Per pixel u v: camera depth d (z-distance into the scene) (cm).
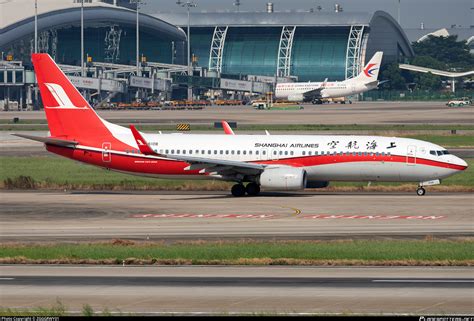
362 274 12350
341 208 19738
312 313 9975
